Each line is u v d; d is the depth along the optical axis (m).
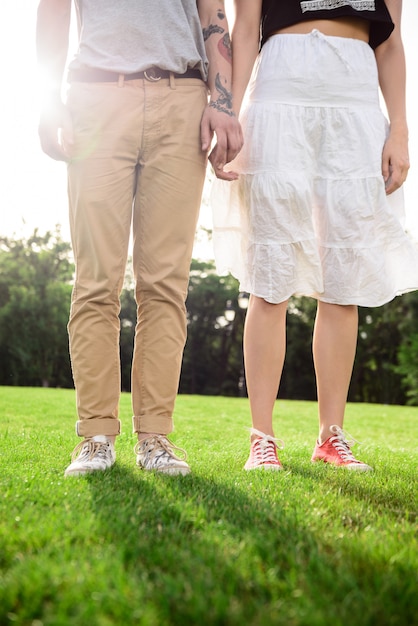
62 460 2.39
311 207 2.47
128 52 2.18
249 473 2.16
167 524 1.38
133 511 1.45
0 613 0.92
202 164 2.27
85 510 1.45
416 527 1.42
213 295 33.50
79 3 2.32
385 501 1.76
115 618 0.90
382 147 2.55
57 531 1.25
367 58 2.56
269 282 2.44
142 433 2.17
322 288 2.50
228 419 5.85
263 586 1.02
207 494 1.68
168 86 2.19
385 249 2.55
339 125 2.48
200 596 0.95
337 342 2.58
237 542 1.24
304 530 1.34
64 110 2.18
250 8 2.55
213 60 2.33
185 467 2.10
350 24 2.56
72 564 1.06
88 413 2.12
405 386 29.38
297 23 2.54
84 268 2.16
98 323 2.14
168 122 2.18
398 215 2.64
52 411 5.77
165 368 2.18
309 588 1.01
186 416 6.12
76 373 2.14
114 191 2.14
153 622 0.88
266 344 2.48
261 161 2.46
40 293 34.00
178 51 2.19
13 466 2.12
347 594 1.00
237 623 0.88
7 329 33.03
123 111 2.15
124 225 2.19
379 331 29.72
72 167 2.17
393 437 4.89
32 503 1.48
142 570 1.08
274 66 2.52
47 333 33.28
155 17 2.20
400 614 0.94
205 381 33.69
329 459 2.57
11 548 1.16
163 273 2.20
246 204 2.53
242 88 2.51
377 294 2.51
